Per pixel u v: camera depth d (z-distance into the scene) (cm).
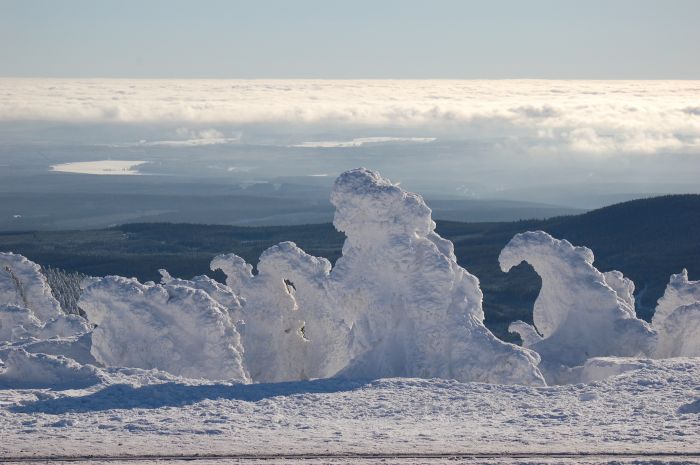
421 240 5409
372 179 5475
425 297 5281
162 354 5378
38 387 4688
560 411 4234
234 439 3759
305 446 3653
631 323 5712
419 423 4078
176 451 3588
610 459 3462
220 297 6222
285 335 6181
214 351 5400
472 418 4172
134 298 5434
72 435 3825
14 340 6203
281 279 6216
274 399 4447
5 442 3712
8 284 7325
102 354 5428
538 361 5103
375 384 4722
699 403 4188
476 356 5141
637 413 4156
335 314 6153
